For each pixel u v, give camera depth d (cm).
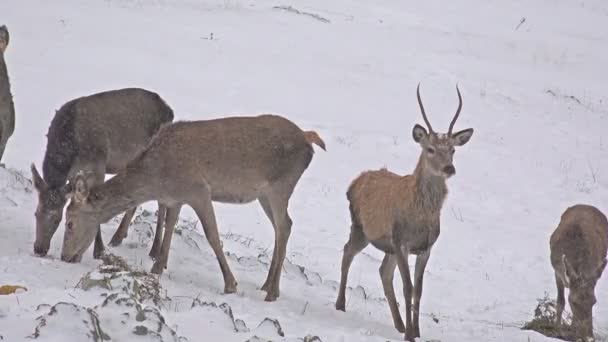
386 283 1912
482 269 3109
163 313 1366
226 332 1317
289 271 2333
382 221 1856
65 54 5603
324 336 1502
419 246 1808
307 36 7212
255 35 6944
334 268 2858
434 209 1770
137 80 5234
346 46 7094
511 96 6438
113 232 2241
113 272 1571
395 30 8088
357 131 4853
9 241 1998
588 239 2294
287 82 5781
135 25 6706
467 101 6062
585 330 2186
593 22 9944
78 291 1413
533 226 3747
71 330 1165
